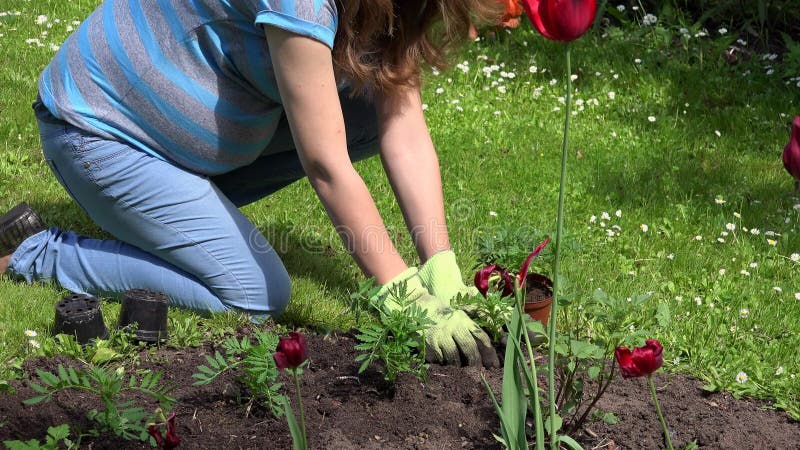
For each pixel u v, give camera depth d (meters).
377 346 2.86
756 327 3.23
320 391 2.86
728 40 4.96
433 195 3.10
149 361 2.94
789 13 5.28
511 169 4.02
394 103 3.11
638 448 2.76
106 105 3.06
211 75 3.01
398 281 2.96
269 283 3.13
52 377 2.64
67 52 3.12
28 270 3.20
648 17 5.12
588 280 3.35
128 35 3.03
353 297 2.87
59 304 2.98
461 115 4.33
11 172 3.69
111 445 2.67
